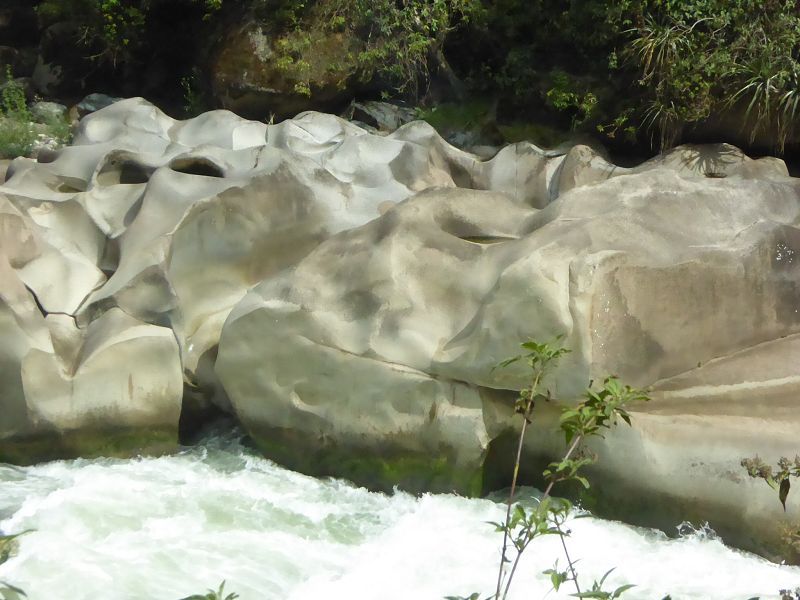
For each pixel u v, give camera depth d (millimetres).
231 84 16266
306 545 8789
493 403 9508
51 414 10078
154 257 10766
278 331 10086
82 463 10195
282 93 16156
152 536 8672
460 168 12992
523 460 9641
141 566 8180
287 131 12984
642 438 9078
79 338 10547
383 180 12133
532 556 8648
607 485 9250
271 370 10148
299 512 9352
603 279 9070
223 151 11945
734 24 13445
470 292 9781
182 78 18203
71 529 8641
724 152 13000
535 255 9273
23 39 19406
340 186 11695
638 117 13977
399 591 8133
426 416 9594
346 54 16078
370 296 9914
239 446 10586
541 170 12703
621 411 5430
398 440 9688
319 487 9906
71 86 18844
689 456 8953
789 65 13023
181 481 9828
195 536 8750
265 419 10242
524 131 15031
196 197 11148
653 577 8430
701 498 8891
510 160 12859
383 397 9695
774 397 9195
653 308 9250
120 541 8531
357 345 9812
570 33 14398
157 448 10453
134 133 13062
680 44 13445
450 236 10180
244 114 16453
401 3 16188
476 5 15438
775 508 8633
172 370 10453
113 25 17953
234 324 10266
